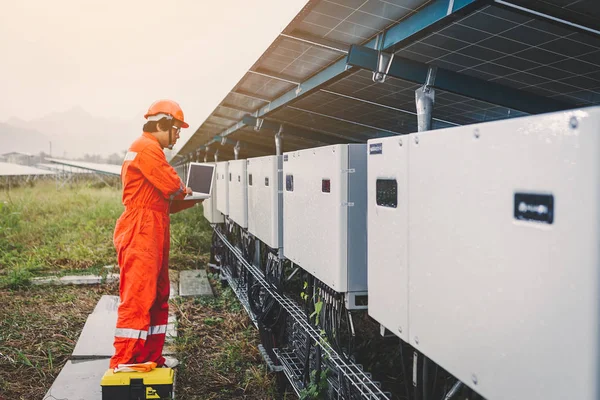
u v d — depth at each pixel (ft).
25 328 18.17
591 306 3.63
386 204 6.97
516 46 8.92
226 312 20.62
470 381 5.13
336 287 9.27
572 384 3.80
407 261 6.39
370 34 10.12
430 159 5.76
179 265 28.94
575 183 3.73
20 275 23.95
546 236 4.03
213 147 43.19
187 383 14.48
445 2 7.65
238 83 15.65
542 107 11.41
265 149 33.35
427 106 10.24
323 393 10.66
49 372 14.83
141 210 12.52
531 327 4.22
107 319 18.88
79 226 38.47
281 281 14.01
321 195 9.95
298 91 14.94
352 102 15.60
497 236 4.62
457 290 5.29
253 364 15.70
